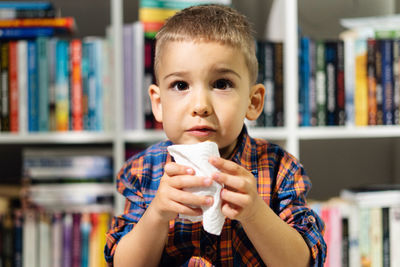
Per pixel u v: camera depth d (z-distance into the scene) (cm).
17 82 109
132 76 109
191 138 59
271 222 57
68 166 112
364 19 132
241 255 67
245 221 55
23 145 136
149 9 110
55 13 115
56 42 109
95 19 139
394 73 119
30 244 110
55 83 109
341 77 117
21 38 114
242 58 61
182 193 53
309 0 148
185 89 59
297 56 114
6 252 110
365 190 122
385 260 119
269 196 69
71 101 110
